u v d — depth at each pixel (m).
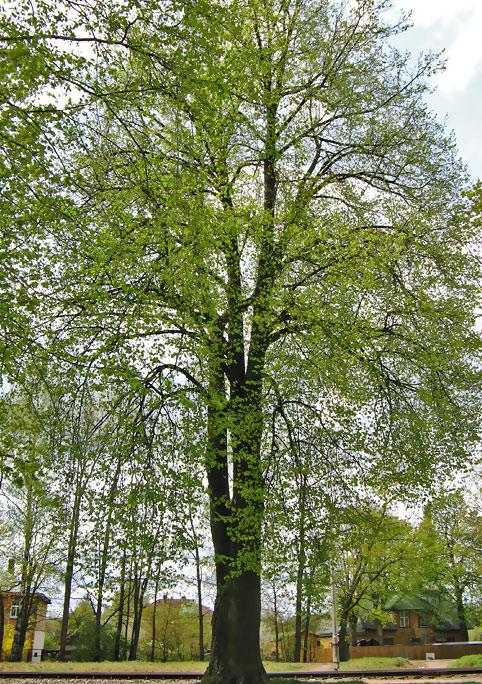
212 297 13.76
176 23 9.73
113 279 13.41
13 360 11.16
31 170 9.92
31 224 11.41
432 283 16.89
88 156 12.84
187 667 23.03
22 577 30.86
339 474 15.81
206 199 15.37
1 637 32.34
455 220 16.98
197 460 14.27
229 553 15.66
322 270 16.03
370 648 41.16
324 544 14.96
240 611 14.76
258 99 15.78
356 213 17.89
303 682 15.53
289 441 15.89
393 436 16.48
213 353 14.00
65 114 9.98
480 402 16.80
